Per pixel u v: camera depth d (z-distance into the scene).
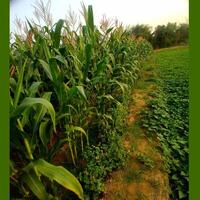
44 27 3.28
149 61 11.02
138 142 3.47
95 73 3.03
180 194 2.72
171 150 3.44
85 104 2.80
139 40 9.43
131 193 2.53
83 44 3.12
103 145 2.92
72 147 2.88
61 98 2.22
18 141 1.87
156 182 2.68
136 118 4.27
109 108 3.40
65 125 2.45
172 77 7.55
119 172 2.79
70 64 2.88
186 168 3.08
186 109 4.85
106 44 4.09
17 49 3.13
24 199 2.02
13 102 1.77
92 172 2.49
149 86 6.36
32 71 2.55
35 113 1.95
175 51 16.75
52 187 2.17
